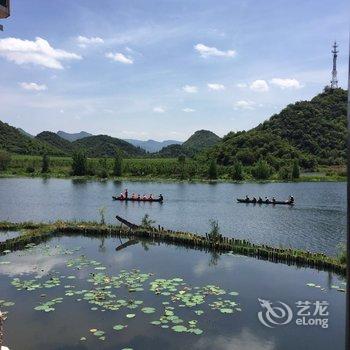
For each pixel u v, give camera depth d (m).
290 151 141.12
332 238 35.75
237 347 14.83
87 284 21.11
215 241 29.94
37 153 194.75
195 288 20.77
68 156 198.75
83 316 17.19
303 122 162.12
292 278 22.83
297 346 14.95
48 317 17.09
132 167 117.62
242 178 108.06
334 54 191.12
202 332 15.91
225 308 18.17
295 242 34.09
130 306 18.14
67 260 26.19
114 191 76.75
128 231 34.00
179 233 32.38
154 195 71.06
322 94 189.12
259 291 20.62
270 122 169.38
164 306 18.27
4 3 8.41
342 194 74.88
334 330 16.33
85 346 14.74
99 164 120.75
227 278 22.72
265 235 37.03
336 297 19.94
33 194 70.06
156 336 15.52
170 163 124.00
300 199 66.75
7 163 123.38
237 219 45.78
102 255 27.72
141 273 23.33
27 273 23.17
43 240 32.59
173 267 24.81
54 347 14.65
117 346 14.77
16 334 15.62
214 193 75.50
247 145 147.50
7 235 33.94
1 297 19.30
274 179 108.81
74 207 54.34
